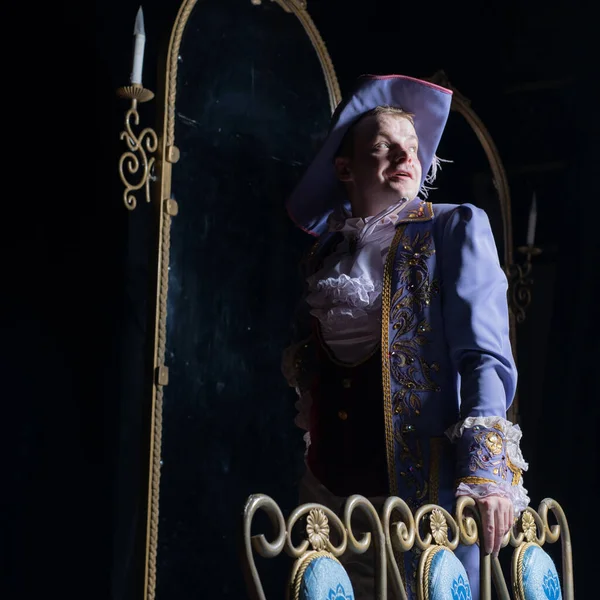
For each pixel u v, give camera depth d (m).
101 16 3.15
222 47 2.70
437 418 1.86
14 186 2.86
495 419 1.75
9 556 2.70
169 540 2.45
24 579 2.71
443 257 1.93
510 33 4.09
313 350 2.19
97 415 2.94
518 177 4.04
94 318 2.97
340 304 2.00
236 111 2.72
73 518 2.84
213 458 2.57
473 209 1.95
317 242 2.29
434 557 1.58
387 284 1.95
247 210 2.74
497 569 1.79
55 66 3.00
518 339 3.93
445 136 3.65
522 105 4.07
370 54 4.04
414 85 2.23
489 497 1.70
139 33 2.46
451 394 1.88
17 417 2.77
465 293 1.86
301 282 2.87
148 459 2.39
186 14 2.58
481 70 4.12
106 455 2.94
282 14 2.88
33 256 2.87
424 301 1.91
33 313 2.84
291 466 2.78
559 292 3.87
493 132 4.09
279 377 2.78
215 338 2.62
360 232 2.07
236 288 2.68
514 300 3.72
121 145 3.10
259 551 1.36
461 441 1.76
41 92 2.95
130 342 3.03
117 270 3.04
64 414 2.86
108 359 2.98
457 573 1.60
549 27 4.04
